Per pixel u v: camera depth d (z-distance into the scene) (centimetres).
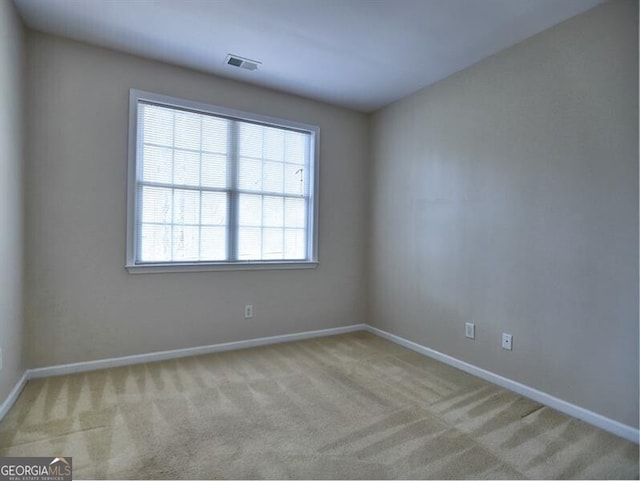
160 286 310
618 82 210
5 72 213
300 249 385
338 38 265
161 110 310
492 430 210
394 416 224
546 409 237
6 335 220
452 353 313
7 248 220
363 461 180
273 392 255
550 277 243
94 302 284
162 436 198
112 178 288
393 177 382
